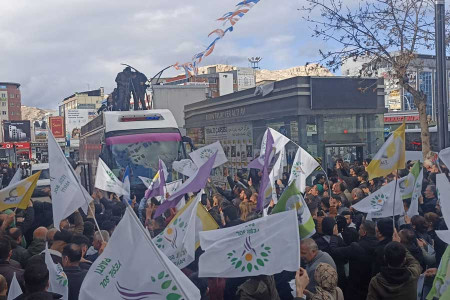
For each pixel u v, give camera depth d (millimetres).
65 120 82562
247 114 19375
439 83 13117
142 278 3824
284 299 5352
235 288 5445
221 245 4707
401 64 16781
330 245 6324
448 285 4949
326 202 8445
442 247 6535
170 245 5527
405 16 16875
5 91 152500
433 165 12734
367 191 10609
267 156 6875
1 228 7449
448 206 5461
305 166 9070
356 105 17234
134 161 17156
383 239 6090
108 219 8453
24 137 79938
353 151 17625
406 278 4789
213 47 13719
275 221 4637
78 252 5418
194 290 3914
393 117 32500
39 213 9500
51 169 6426
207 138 23422
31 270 4277
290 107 16812
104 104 30359
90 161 22703
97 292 3873
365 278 6078
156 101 31984
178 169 10273
